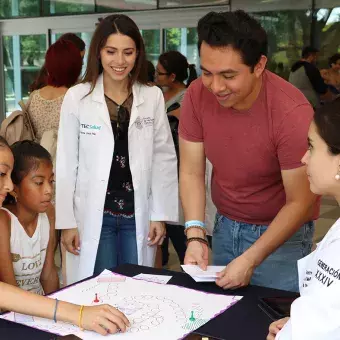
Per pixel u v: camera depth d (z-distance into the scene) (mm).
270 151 1626
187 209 1797
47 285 2000
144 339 1228
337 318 1058
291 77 5941
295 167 1562
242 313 1363
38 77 3102
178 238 3365
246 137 1636
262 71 1487
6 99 8375
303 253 1815
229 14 1413
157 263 3164
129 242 2244
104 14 7293
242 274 1511
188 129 1789
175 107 3197
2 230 1727
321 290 1095
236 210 1812
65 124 2191
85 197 2205
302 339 1071
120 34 2064
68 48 2787
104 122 2148
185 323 1307
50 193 1837
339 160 1136
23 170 1775
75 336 1197
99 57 2148
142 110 2217
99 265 2227
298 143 1531
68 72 2783
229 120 1649
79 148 2203
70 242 2262
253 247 1554
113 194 2189
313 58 5992
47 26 7797
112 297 1468
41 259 1911
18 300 1341
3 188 1571
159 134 2311
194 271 1613
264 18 6344
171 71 3574
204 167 1846
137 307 1399
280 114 1558
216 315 1351
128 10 7102
